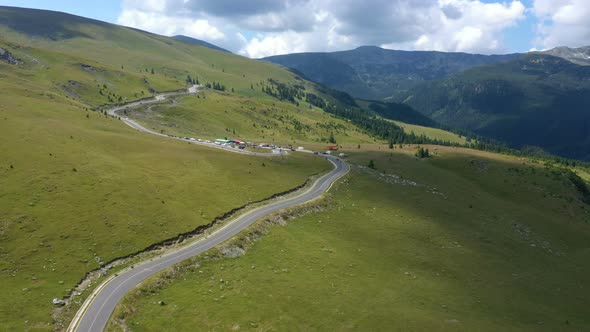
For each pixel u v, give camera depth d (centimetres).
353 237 9012
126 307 5197
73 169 8294
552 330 6438
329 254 7881
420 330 5728
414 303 6600
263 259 7181
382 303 6391
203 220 8012
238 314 5428
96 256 6128
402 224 10194
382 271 7631
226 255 7012
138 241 6744
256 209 9225
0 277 5234
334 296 6347
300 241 8212
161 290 5747
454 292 7275
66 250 6047
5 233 6003
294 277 6731
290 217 9219
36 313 4800
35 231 6228
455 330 5856
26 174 7594
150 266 6234
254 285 6234
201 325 5106
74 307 5091
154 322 5056
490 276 8312
